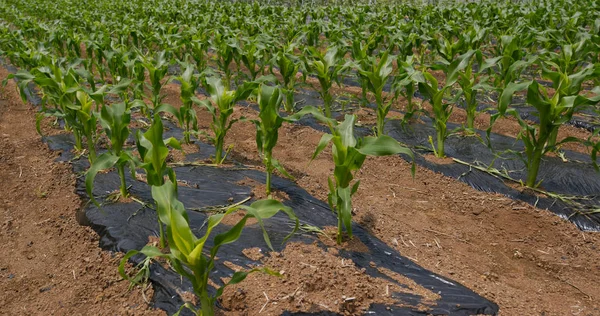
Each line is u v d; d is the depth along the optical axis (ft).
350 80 27.27
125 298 9.11
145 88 25.64
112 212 11.73
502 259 10.94
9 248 10.98
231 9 42.45
